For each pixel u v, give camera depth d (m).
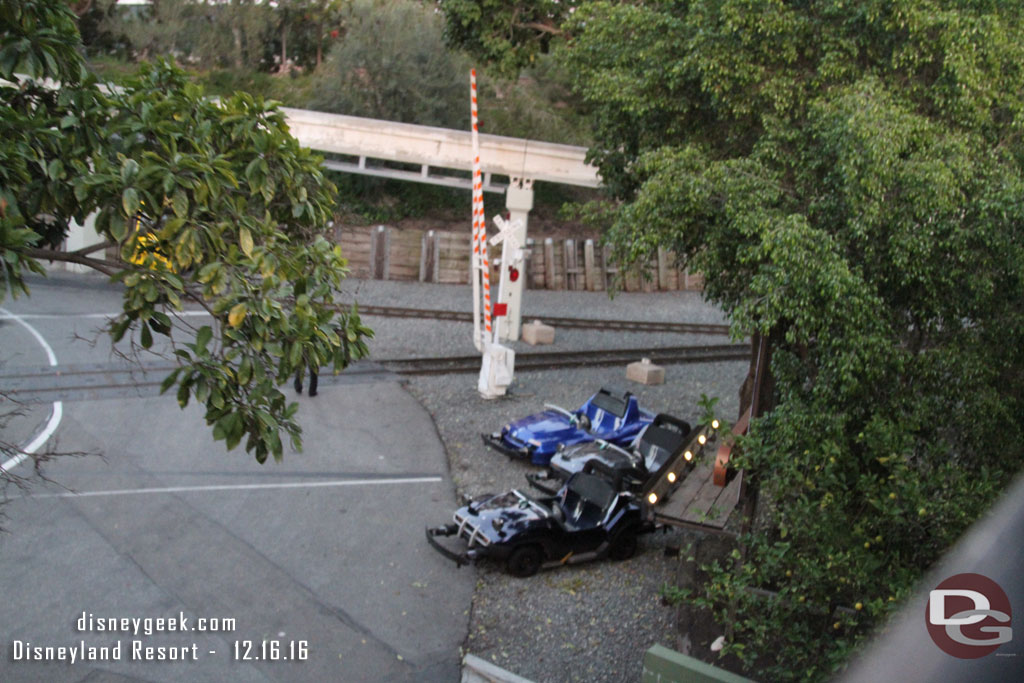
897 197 9.56
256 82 32.69
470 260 31.31
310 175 7.56
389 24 31.42
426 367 20.59
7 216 5.41
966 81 9.97
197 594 10.43
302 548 11.80
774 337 10.60
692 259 12.06
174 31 30.98
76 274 25.25
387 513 13.13
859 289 8.86
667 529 13.42
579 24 16.34
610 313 28.92
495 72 19.67
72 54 6.58
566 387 20.33
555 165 23.33
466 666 8.96
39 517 11.74
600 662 9.73
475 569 11.77
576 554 12.06
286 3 33.41
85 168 6.37
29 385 16.34
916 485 7.36
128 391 16.70
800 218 9.28
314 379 17.52
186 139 6.95
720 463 11.10
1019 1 10.62
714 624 10.37
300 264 6.77
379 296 27.58
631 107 12.99
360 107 31.12
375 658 9.59
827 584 7.90
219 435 6.20
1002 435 8.96
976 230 9.12
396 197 34.12
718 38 11.77
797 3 11.85
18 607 9.74
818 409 8.85
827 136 10.24
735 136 12.67
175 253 6.17
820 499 8.15
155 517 12.16
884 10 10.77
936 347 9.43
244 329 6.27
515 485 14.68
